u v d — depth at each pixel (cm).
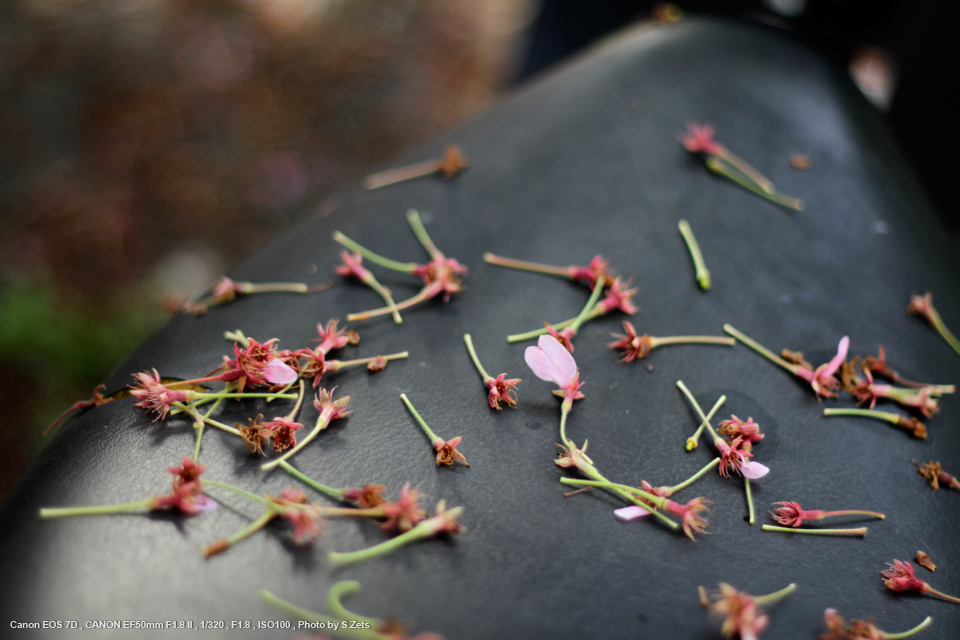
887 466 34
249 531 30
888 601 31
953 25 56
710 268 37
